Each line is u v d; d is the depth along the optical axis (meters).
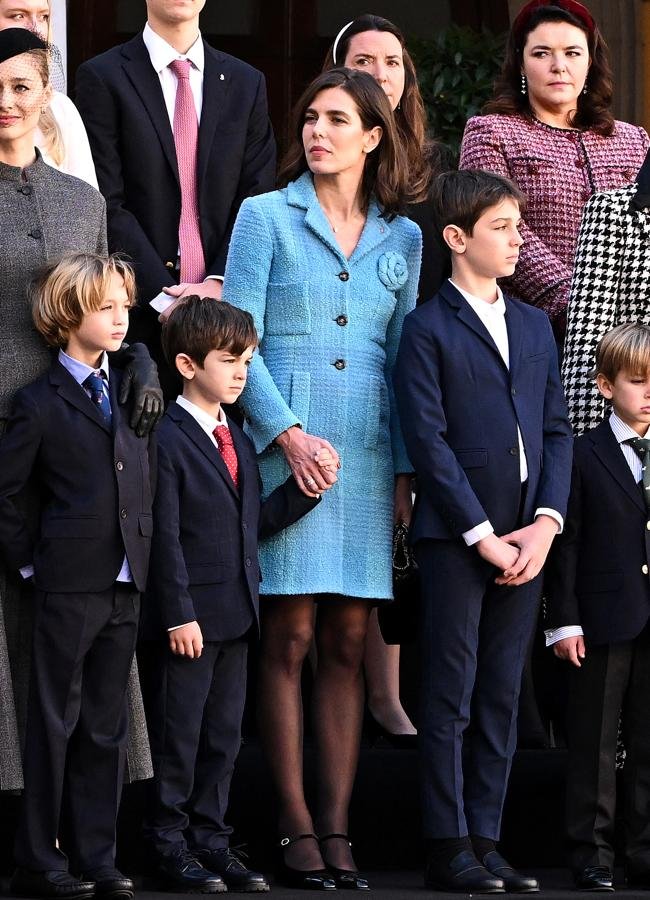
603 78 20.98
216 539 16.16
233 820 17.33
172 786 15.84
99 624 15.03
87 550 14.94
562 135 20.70
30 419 15.00
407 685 20.78
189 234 19.83
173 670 15.98
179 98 20.12
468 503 16.20
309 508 16.45
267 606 16.83
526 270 19.61
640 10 30.31
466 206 16.86
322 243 17.16
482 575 16.45
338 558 16.66
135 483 15.27
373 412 17.03
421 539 16.55
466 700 16.31
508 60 21.22
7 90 15.74
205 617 16.02
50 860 14.64
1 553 15.14
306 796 17.50
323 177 17.33
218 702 16.28
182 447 16.25
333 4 33.25
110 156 19.73
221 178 19.95
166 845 15.67
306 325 16.95
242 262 17.12
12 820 16.28
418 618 16.73
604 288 17.88
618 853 18.08
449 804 16.02
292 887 16.06
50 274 15.22
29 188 15.98
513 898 15.50
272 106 33.25
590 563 17.06
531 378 16.92
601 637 16.83
